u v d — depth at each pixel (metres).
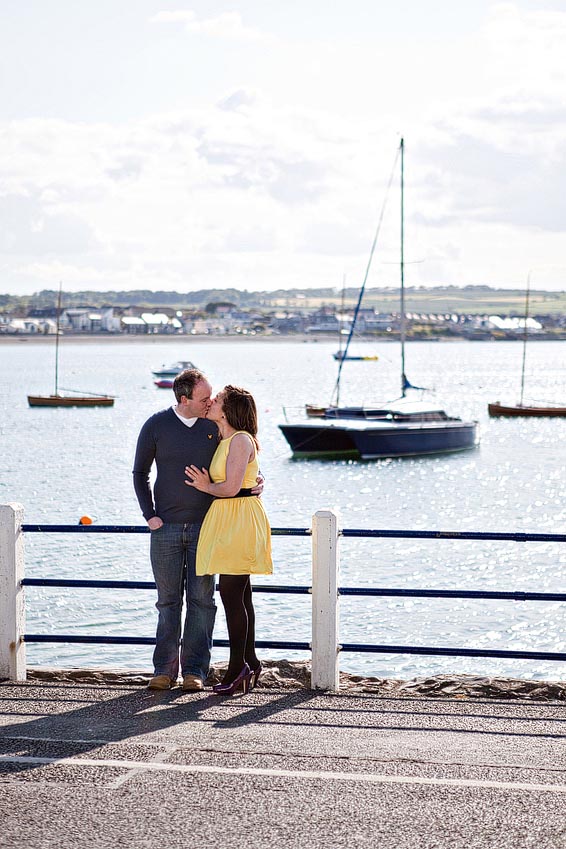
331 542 7.25
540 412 80.44
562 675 17.03
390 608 21.17
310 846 4.52
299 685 7.45
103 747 5.86
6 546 7.47
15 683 7.43
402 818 4.82
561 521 34.91
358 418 55.34
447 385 127.56
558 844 4.53
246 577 7.14
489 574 24.48
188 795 5.12
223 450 7.02
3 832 4.66
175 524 7.18
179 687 7.36
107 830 4.69
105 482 43.44
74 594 21.78
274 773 5.43
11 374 154.12
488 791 5.18
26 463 50.25
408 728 6.33
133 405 92.44
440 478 46.22
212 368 175.75
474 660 17.89
